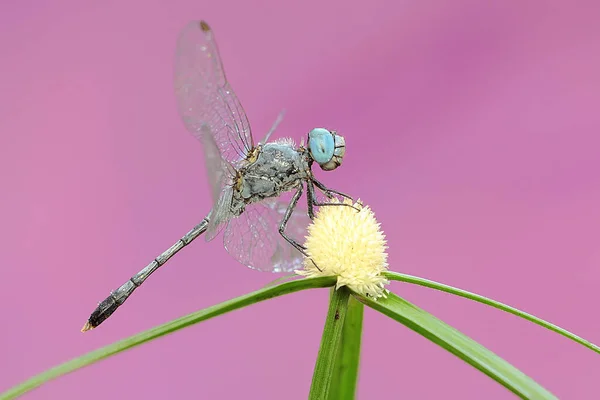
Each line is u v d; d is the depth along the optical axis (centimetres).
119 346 32
